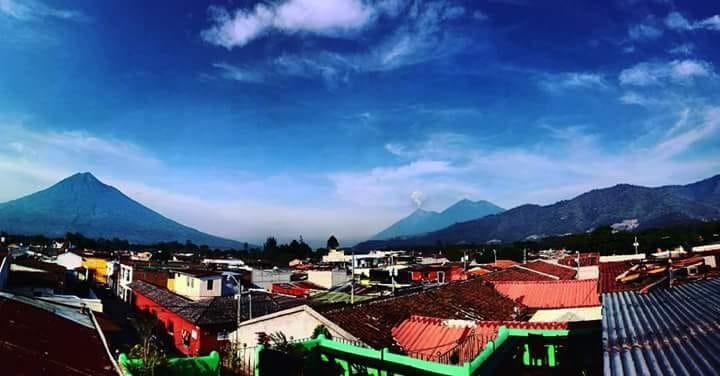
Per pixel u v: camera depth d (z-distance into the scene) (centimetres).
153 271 5428
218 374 1434
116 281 6412
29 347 1267
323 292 3716
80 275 6844
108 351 1492
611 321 880
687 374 533
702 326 718
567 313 2086
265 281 5644
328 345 1421
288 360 1402
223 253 13825
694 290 1080
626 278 2177
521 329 1513
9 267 3409
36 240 12012
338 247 13850
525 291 2498
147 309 4266
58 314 1797
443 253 11950
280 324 1831
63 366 1215
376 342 1542
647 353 640
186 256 11275
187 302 3675
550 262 4553
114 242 16838
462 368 1131
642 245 6962
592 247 8219
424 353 1502
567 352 1466
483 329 1568
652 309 935
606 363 634
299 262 10419
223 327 3070
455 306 2133
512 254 9350
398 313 1866
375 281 5338
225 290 4406
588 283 2406
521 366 1496
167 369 1324
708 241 6122
